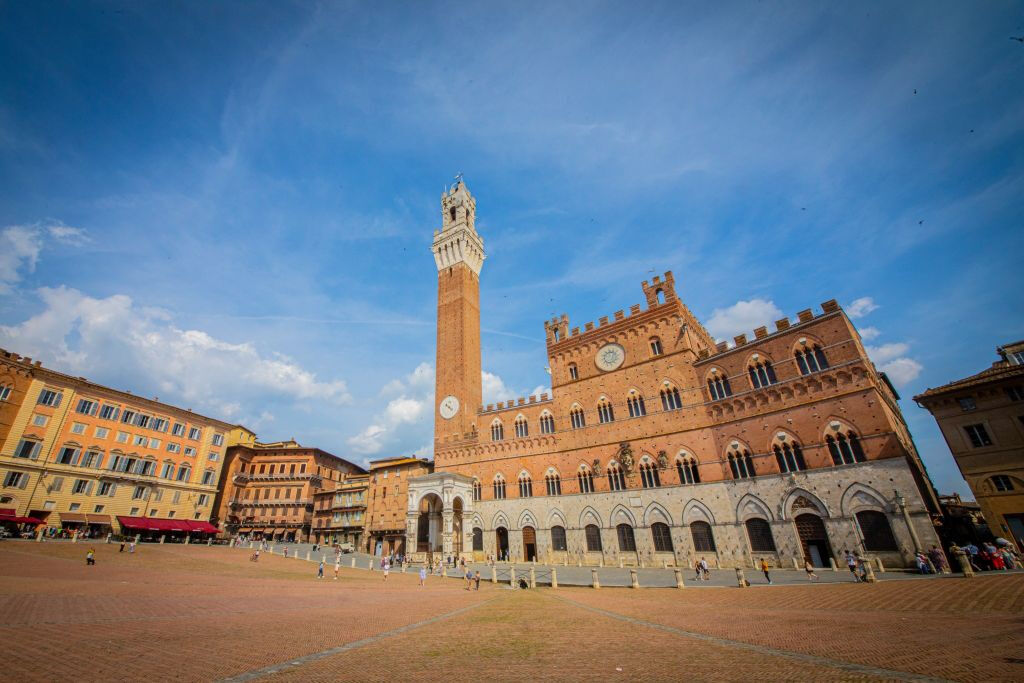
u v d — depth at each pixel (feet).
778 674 46.39
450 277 342.64
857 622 72.33
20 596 87.92
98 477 253.85
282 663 52.39
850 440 158.51
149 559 180.24
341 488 346.54
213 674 46.91
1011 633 58.39
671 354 217.56
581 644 63.46
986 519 146.51
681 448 202.28
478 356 329.52
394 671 49.75
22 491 222.89
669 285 228.02
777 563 166.20
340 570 202.90
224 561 198.70
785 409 175.52
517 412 262.67
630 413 222.69
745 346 191.72
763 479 175.73
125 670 46.73
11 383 226.38
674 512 196.24
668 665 51.16
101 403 262.67
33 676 43.16
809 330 175.01
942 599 88.07
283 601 106.52
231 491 357.00
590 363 244.63
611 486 218.59
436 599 120.67
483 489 258.98
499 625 80.23
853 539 150.82
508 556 237.86
